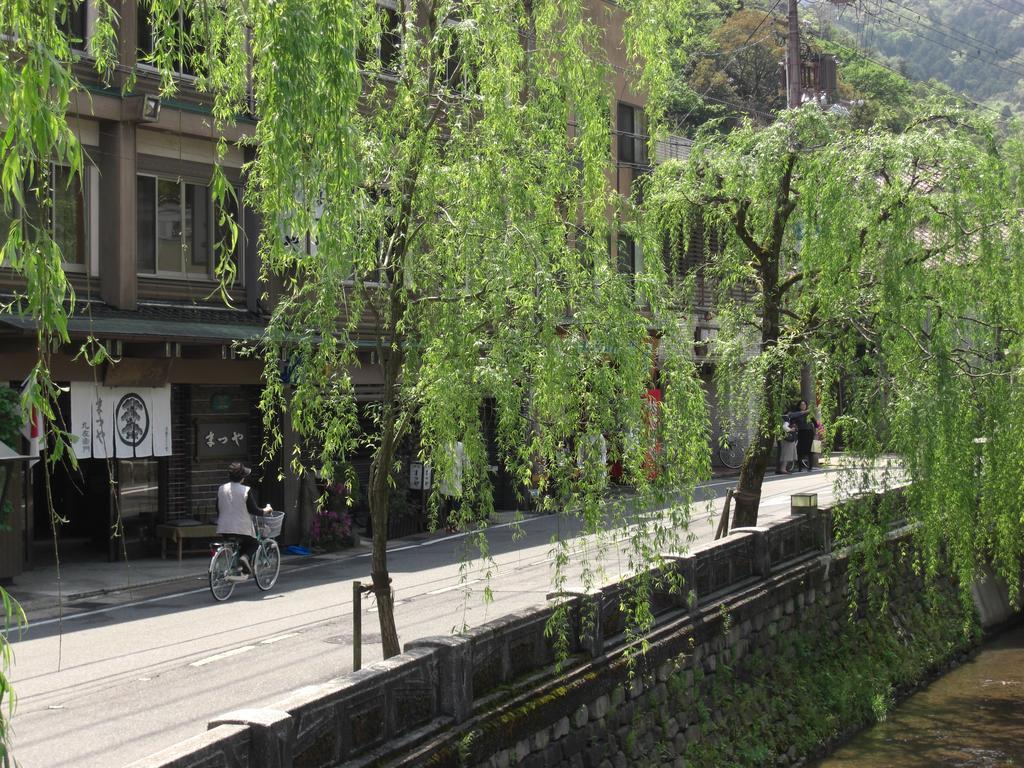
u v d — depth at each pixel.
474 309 7.78
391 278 8.66
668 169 14.20
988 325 13.07
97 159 17.36
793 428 31.20
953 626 18.36
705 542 17.42
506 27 8.51
